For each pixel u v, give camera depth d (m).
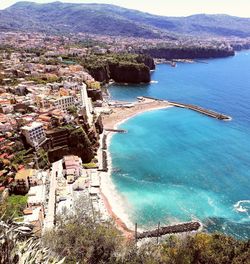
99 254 55.09
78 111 171.00
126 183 127.06
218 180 131.00
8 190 107.69
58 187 112.44
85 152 144.50
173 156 154.00
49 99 177.50
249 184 128.12
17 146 127.62
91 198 111.62
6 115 147.75
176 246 56.88
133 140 174.88
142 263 53.72
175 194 119.88
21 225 30.77
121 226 98.69
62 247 52.56
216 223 102.88
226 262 49.44
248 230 99.44
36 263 26.33
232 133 187.25
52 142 140.00
